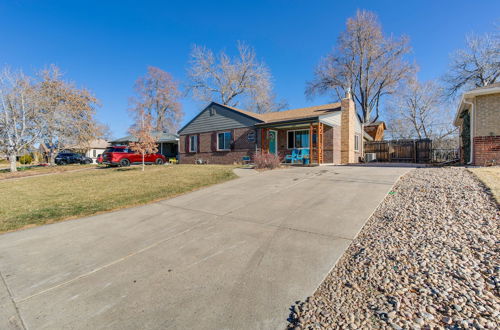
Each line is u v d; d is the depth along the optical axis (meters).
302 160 13.43
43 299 2.32
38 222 4.86
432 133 28.66
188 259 3.01
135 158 18.22
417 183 5.80
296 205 4.96
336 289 2.20
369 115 30.00
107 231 4.21
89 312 2.10
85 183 9.77
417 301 1.92
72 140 20.88
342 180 7.01
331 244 3.14
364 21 26.00
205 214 4.85
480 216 3.47
